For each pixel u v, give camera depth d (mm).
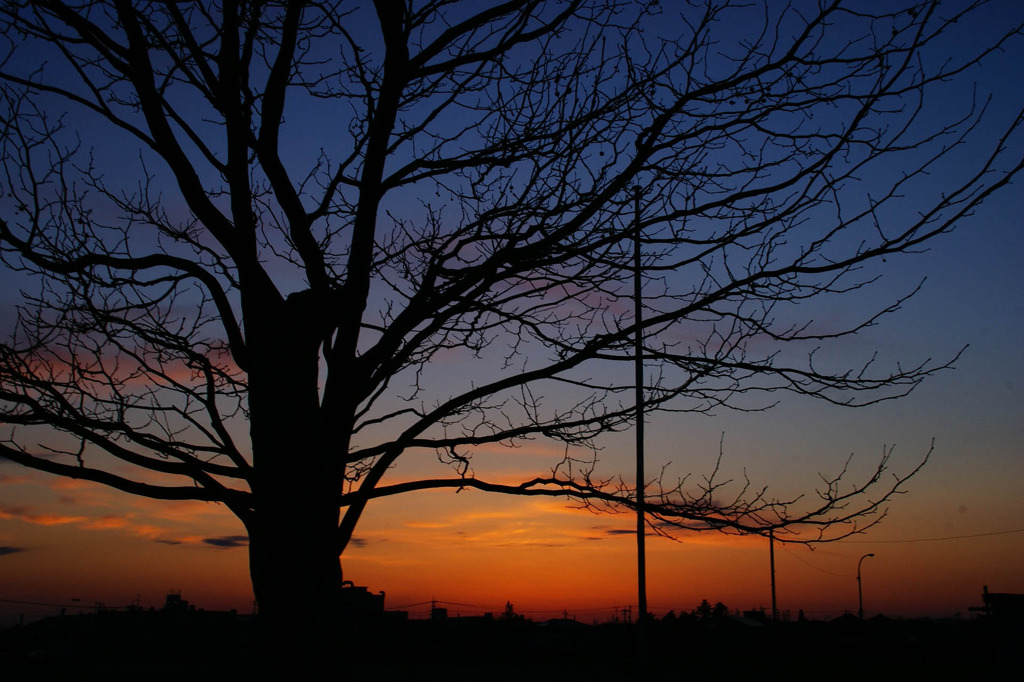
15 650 50344
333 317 4734
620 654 51938
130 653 47281
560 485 4883
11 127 4477
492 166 5016
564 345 5133
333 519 4625
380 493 4703
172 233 5324
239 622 50062
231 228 4797
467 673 39312
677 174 4832
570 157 4793
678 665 45375
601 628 53500
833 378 4652
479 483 4773
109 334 4730
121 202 5383
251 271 4844
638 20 5051
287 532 4492
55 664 43969
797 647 53781
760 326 4793
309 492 4590
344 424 4801
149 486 4230
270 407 4715
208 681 31203
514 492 4812
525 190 4824
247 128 4695
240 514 4480
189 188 4703
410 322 4723
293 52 4691
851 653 53219
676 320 4668
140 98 4656
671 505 4844
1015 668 25344
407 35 4859
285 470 4598
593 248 4676
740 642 53969
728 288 4555
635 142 4773
